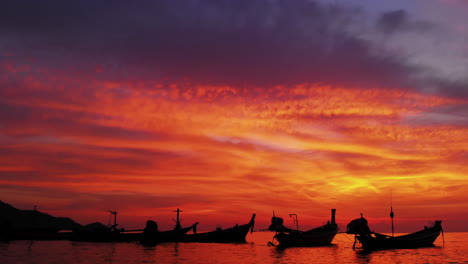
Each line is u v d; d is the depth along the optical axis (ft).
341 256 181.88
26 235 297.74
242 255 185.06
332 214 258.16
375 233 206.28
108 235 274.57
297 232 228.63
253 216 283.38
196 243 268.41
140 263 150.51
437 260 167.22
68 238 290.97
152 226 273.33
